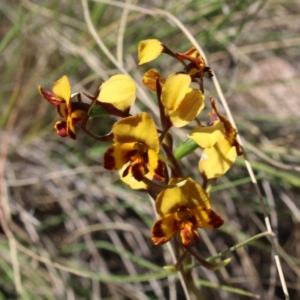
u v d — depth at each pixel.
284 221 0.79
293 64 0.91
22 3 0.72
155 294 0.71
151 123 0.38
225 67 0.86
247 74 0.91
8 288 0.65
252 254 0.75
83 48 0.75
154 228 0.40
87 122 0.40
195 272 0.68
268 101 0.86
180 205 0.40
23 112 0.79
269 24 0.85
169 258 0.68
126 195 0.70
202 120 0.71
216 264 0.42
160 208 0.40
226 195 0.74
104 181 0.72
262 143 0.73
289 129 0.82
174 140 0.68
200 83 0.40
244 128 0.74
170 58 0.78
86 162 0.75
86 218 0.73
